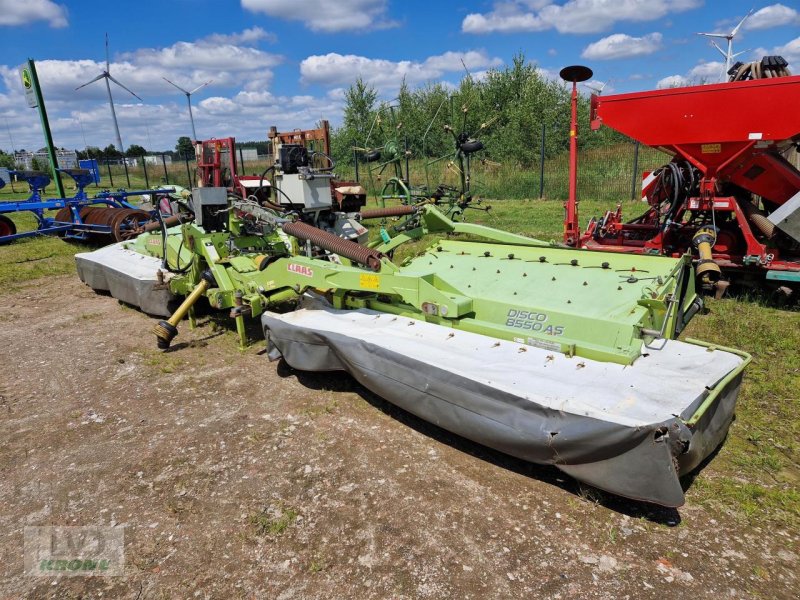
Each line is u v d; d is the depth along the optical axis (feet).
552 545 8.50
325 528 9.11
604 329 10.47
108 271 22.15
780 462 10.29
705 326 16.75
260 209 15.88
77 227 34.30
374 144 60.39
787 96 17.98
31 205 33.86
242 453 11.41
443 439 11.53
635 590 7.62
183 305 17.35
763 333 15.96
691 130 20.01
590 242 23.62
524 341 11.32
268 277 15.78
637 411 8.34
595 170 56.80
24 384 15.31
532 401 9.00
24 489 10.58
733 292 20.67
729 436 11.16
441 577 7.99
